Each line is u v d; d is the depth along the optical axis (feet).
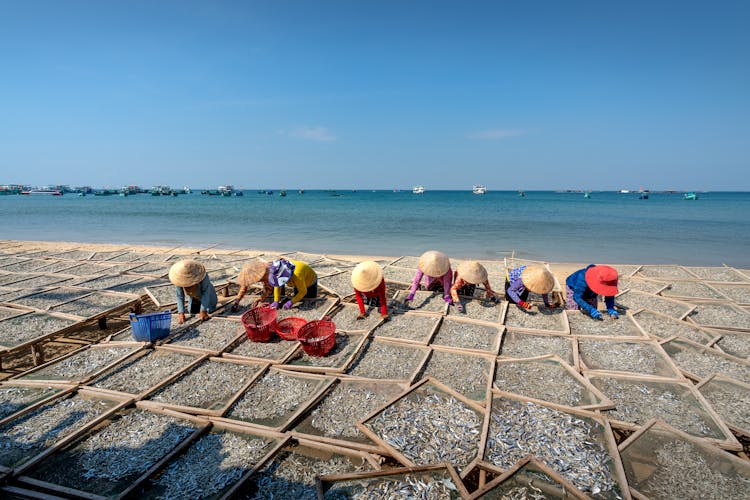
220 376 20.22
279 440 15.55
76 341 26.96
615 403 17.79
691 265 53.42
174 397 18.42
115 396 18.22
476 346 23.00
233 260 47.11
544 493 12.62
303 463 14.61
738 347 23.73
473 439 15.40
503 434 15.46
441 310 27.58
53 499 12.60
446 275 27.78
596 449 14.75
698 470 13.76
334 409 17.67
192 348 22.52
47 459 14.62
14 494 13.02
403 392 18.21
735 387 19.15
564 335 23.94
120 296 30.91
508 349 22.86
